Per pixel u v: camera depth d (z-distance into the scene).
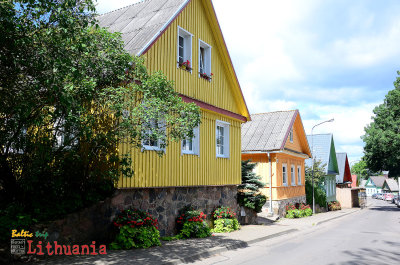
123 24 13.01
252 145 23.58
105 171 8.87
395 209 40.41
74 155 8.29
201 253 8.88
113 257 7.91
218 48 15.00
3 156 7.84
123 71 8.29
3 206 8.02
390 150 34.69
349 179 50.28
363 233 15.34
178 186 11.87
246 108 16.33
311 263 8.53
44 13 6.59
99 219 9.02
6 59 6.48
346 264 8.47
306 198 30.03
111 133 8.32
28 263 7.18
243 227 15.27
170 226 11.51
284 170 24.77
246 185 16.88
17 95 6.80
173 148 11.78
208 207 13.68
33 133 7.97
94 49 7.63
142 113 7.91
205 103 13.51
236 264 8.25
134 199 10.16
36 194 8.56
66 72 6.62
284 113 26.03
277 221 20.09
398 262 8.80
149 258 7.95
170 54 11.95
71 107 6.98
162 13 12.37
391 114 35.31
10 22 6.03
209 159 13.86
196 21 13.67
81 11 7.15
